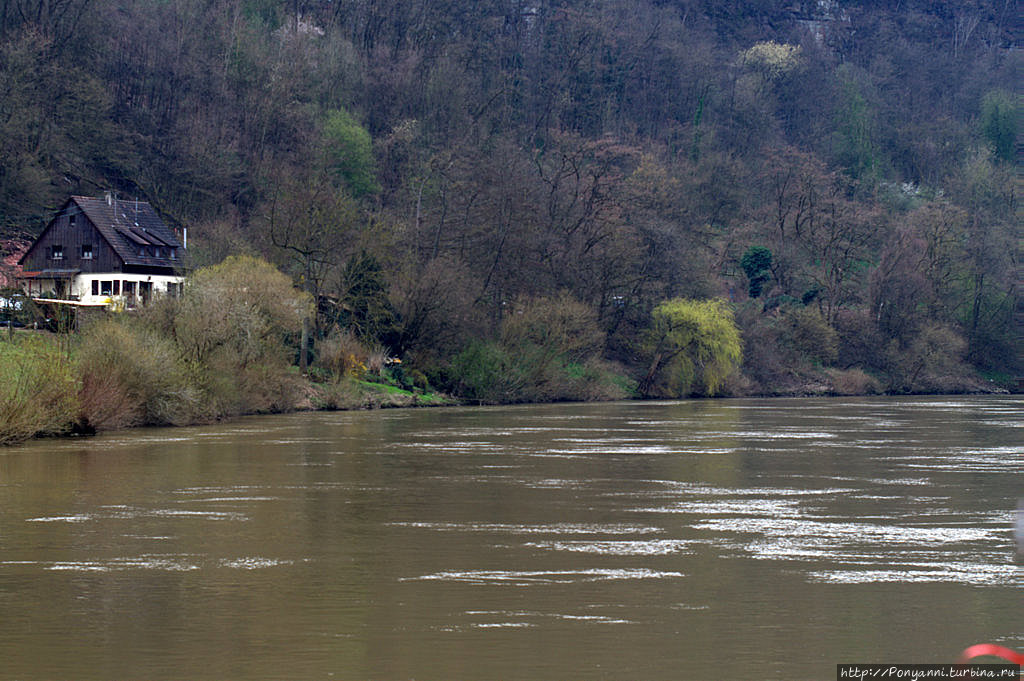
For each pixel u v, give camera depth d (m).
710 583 25.02
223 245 102.56
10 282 106.81
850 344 139.50
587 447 55.00
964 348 146.50
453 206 114.00
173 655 19.30
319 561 27.05
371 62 165.12
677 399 113.69
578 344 107.19
